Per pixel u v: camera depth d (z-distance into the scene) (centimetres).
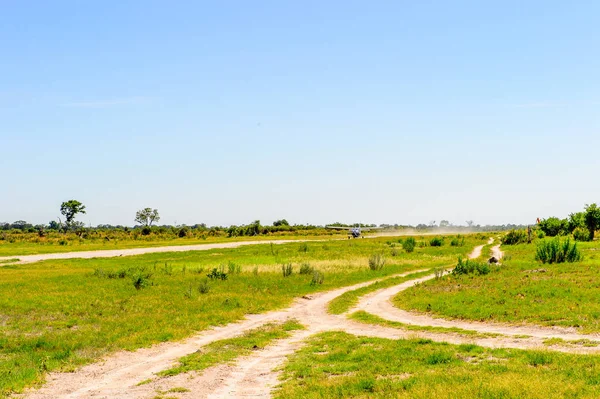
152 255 7662
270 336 2361
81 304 3189
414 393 1188
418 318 2669
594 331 1991
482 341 1981
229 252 8231
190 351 2112
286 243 10625
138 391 1518
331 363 1722
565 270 3788
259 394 1419
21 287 3994
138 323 2634
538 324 2227
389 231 19775
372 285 4200
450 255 7150
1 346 2167
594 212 8112
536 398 1091
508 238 9381
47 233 15288
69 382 1661
